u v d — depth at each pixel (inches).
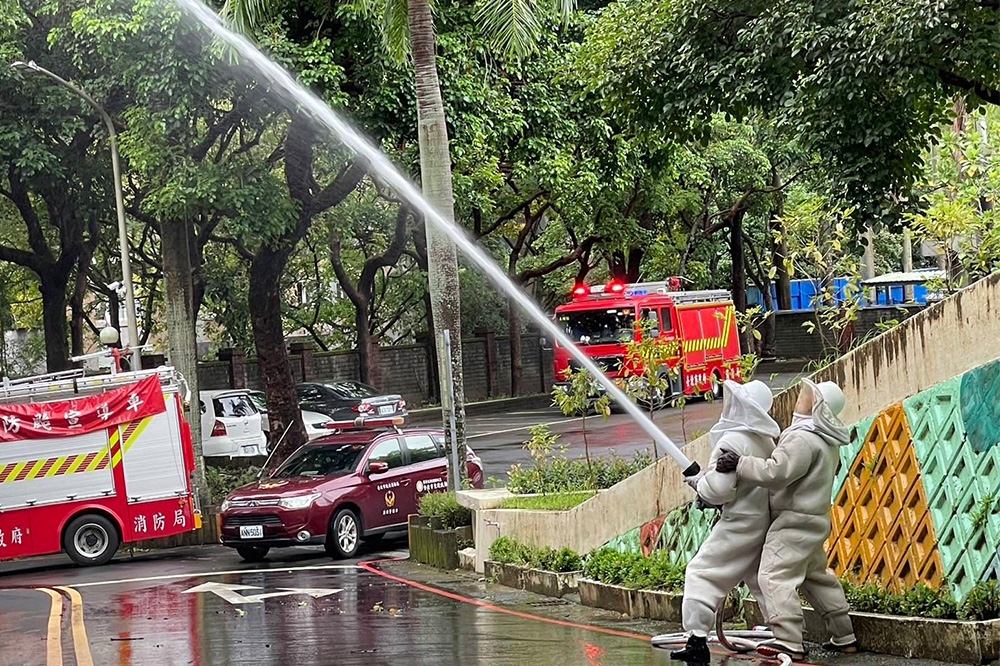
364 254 1852.9
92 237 1332.4
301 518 772.6
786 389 411.5
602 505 522.9
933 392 360.5
